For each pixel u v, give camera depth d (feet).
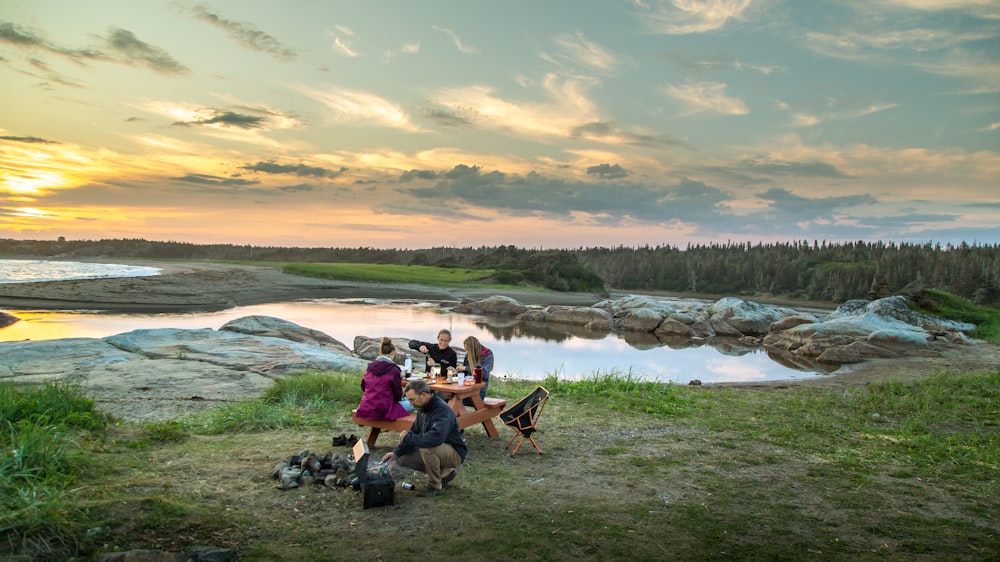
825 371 66.85
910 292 105.70
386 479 17.84
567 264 319.27
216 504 16.55
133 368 40.98
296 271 238.48
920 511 18.54
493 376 56.44
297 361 46.26
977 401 36.78
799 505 18.94
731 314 119.96
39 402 23.34
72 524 13.55
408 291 205.05
